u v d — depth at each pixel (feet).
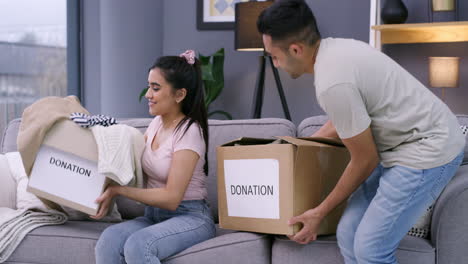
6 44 15.14
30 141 6.89
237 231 6.82
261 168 6.34
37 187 7.02
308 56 5.66
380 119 5.54
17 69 15.34
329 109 5.38
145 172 7.19
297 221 6.03
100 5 15.31
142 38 15.47
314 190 6.28
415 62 14.57
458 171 6.89
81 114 7.07
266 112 15.49
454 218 6.08
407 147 5.56
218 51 14.84
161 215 7.04
